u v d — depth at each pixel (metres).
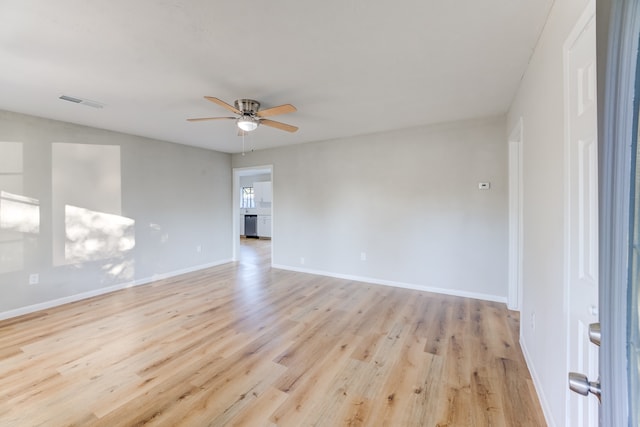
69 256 3.63
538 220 1.87
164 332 2.78
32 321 3.04
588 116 1.11
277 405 1.80
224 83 2.51
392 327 2.89
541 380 1.81
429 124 3.88
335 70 2.29
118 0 1.49
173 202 4.89
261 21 1.68
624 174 0.52
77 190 3.70
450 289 3.88
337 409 1.77
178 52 2.02
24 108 3.09
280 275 4.93
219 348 2.48
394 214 4.24
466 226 3.75
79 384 1.99
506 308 3.38
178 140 4.74
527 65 2.18
